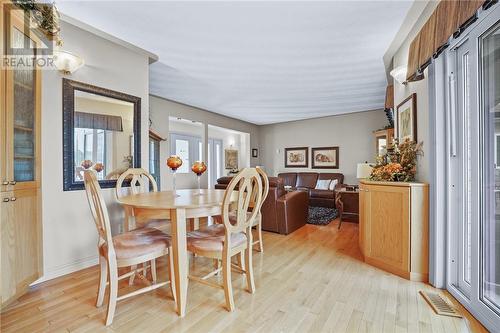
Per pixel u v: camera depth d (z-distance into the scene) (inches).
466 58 70.5
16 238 69.1
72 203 90.3
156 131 191.5
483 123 62.1
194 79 151.3
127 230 87.1
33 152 77.4
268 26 91.9
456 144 74.3
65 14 84.2
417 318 62.4
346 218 176.9
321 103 214.1
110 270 59.9
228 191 63.6
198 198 79.3
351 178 257.6
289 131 302.0
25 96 74.3
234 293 75.0
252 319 62.1
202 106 225.9
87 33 94.3
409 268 83.1
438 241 77.6
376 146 221.9
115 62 103.9
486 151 62.1
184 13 83.5
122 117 106.4
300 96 190.7
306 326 59.4
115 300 60.8
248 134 309.7
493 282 62.1
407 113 102.3
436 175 77.7
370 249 96.7
